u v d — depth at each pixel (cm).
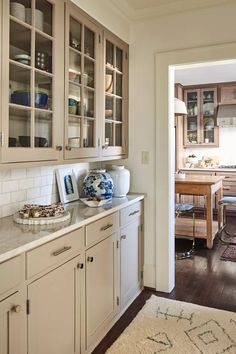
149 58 293
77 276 192
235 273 343
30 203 227
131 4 272
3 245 146
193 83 654
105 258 227
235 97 640
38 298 157
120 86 291
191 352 207
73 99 223
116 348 212
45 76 193
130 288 274
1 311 135
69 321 185
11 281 140
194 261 382
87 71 240
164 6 274
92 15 238
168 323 242
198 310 261
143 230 300
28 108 178
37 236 160
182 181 436
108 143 274
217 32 267
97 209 231
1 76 158
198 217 591
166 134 289
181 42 280
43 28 190
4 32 159
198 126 678
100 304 221
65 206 243
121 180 279
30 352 152
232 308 265
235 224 564
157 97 291
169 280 296
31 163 180
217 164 687
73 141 224
